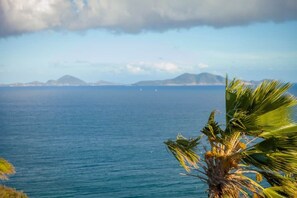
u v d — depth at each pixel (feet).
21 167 217.77
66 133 371.35
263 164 24.67
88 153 263.70
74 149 281.33
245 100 25.66
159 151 266.36
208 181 26.63
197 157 27.27
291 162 23.75
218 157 26.48
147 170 207.82
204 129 26.91
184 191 166.61
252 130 24.63
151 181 184.14
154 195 163.02
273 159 24.20
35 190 171.73
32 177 194.39
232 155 26.08
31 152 268.00
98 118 520.83
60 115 570.05
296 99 24.26
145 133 362.33
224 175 26.35
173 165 218.79
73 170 210.79
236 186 25.79
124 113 595.47
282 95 24.40
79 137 344.08
